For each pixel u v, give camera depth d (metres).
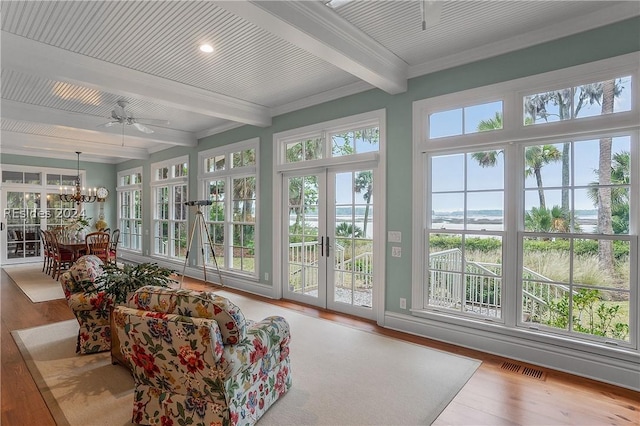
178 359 1.82
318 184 4.76
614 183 2.76
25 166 8.67
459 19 2.78
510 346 3.12
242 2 2.24
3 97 4.61
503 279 3.22
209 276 6.49
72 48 3.21
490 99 3.28
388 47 3.25
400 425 2.13
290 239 5.14
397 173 3.87
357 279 4.37
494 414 2.25
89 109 5.17
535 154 3.11
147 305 1.96
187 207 7.05
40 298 5.16
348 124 4.32
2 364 2.94
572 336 2.89
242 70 3.78
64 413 2.24
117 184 10.06
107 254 6.63
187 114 5.50
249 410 2.04
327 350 3.26
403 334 3.72
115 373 2.79
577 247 2.92
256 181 5.52
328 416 2.21
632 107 2.63
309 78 4.02
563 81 2.88
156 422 2.04
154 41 3.11
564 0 2.53
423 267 3.72
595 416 2.23
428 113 3.69
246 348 1.94
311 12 2.61
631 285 2.66
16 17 2.68
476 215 3.42
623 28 2.63
